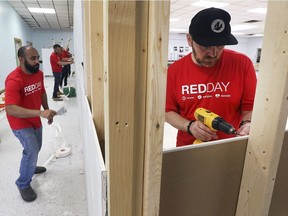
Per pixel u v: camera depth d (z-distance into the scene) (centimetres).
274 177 75
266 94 70
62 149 281
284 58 64
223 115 112
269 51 68
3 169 241
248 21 836
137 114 56
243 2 562
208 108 110
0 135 332
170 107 116
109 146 56
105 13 50
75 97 586
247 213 82
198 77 109
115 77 52
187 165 70
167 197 71
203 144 71
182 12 698
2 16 620
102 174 60
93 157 88
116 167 58
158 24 49
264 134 72
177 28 1059
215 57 99
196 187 74
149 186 60
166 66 52
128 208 62
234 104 111
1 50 609
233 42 91
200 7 629
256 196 78
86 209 187
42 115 176
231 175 80
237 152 78
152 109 54
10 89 167
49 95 632
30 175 196
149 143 56
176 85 113
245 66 111
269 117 70
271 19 66
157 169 59
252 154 77
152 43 50
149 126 55
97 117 113
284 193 95
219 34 90
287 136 83
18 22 842
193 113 112
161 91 53
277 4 63
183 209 75
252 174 78
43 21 1018
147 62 53
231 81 109
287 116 70
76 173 238
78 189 212
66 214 181
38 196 201
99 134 114
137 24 51
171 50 1271
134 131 57
